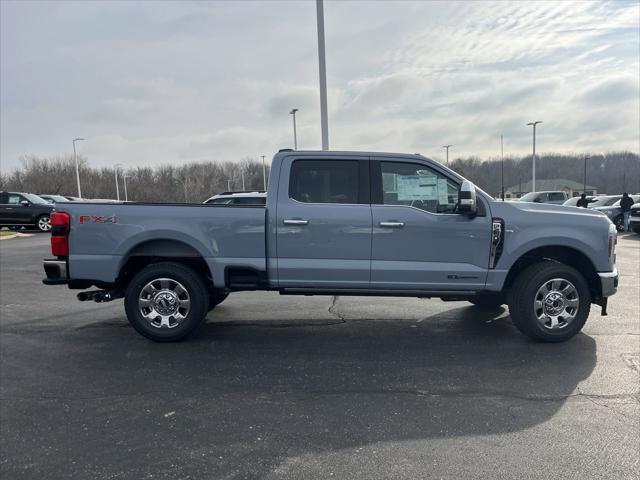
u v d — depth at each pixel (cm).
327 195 517
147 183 9175
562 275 504
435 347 505
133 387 402
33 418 345
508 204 515
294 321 618
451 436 316
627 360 457
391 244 507
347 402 371
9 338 544
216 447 303
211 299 645
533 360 460
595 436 314
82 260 512
